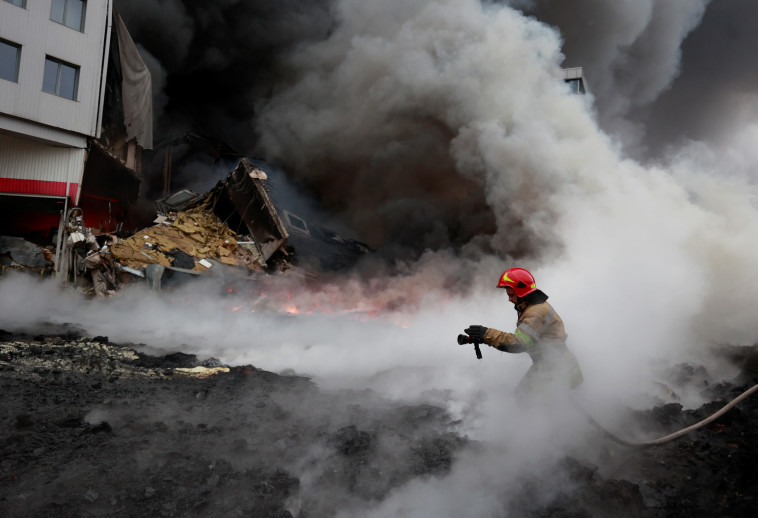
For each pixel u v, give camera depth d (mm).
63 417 3896
